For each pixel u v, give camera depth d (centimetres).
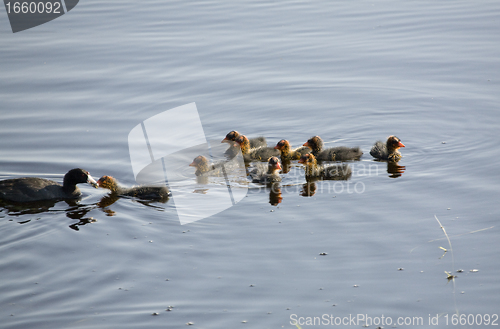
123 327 895
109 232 1209
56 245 1154
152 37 2538
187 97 2041
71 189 1423
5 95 2038
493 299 934
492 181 1380
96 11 2855
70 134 1777
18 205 1368
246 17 2741
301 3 2922
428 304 930
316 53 2359
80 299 970
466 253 1066
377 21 2647
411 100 1984
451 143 1669
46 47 2445
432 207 1262
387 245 1111
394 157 1588
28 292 990
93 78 2178
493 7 2736
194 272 1045
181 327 895
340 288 980
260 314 922
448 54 2289
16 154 1650
